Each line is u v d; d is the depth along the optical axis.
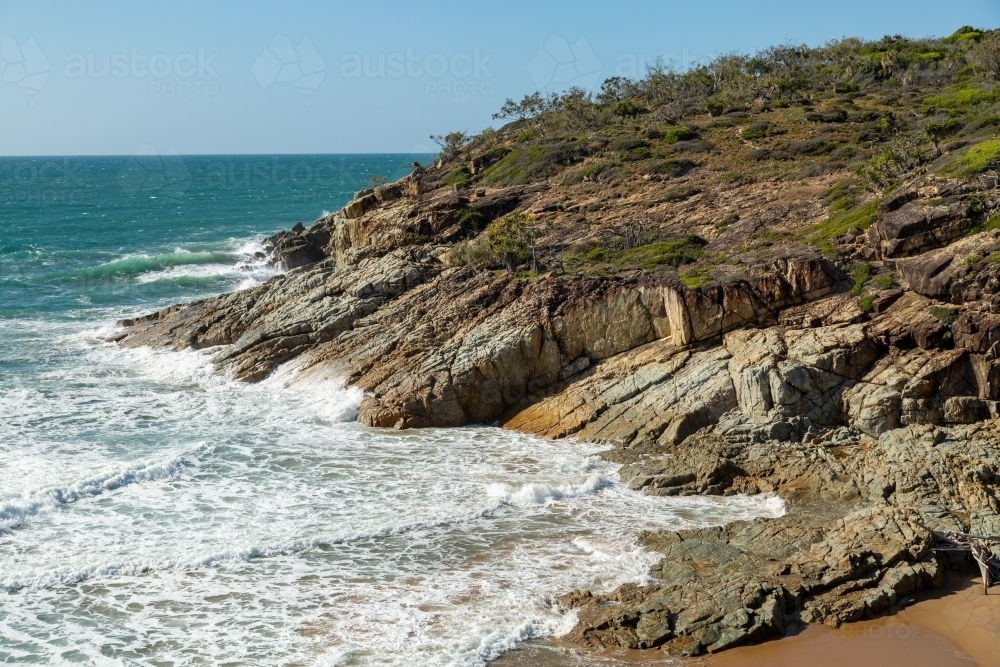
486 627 16.73
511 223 37.84
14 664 15.39
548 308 30.59
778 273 28.52
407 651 15.98
